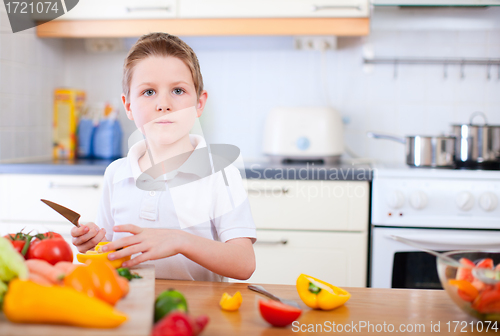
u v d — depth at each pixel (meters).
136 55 0.91
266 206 1.65
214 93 2.17
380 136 1.88
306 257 1.64
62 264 0.56
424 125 2.12
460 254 0.61
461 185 1.59
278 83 2.15
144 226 0.94
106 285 0.49
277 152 1.92
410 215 1.60
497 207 1.57
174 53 0.91
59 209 0.79
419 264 1.61
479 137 1.80
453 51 2.09
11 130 1.84
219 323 0.56
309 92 2.15
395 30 2.10
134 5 1.88
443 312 0.62
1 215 1.74
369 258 1.67
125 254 0.68
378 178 1.61
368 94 2.13
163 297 0.52
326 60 2.14
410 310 0.62
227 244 0.80
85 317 0.43
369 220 1.65
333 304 0.61
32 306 0.43
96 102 2.24
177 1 1.86
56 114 2.14
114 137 2.12
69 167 1.70
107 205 1.04
